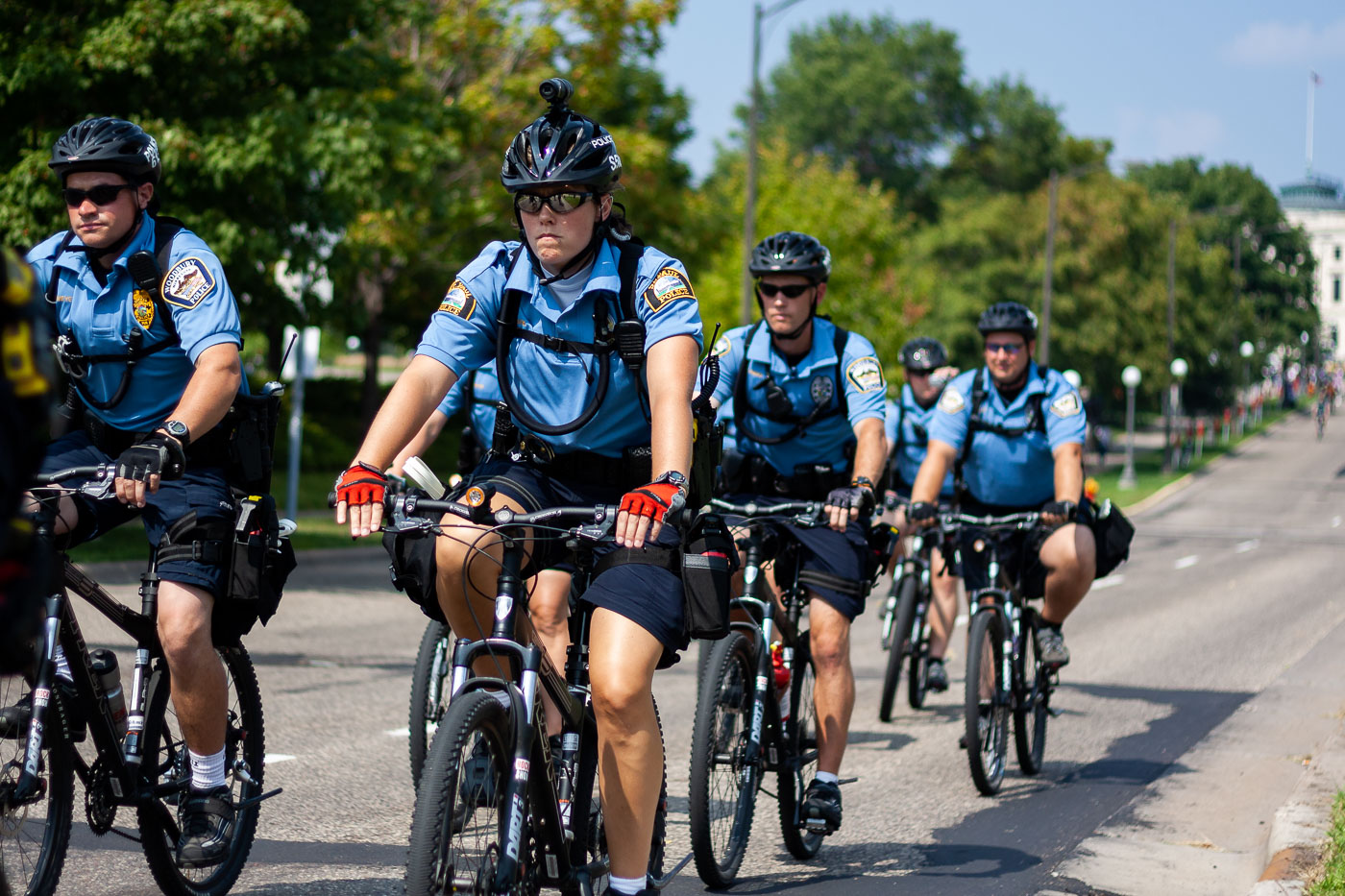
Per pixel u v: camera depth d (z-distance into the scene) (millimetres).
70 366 5539
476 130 33562
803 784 7137
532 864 4590
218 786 5594
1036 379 9078
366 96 23234
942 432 9172
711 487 5008
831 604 6855
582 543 4816
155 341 5496
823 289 7461
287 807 7641
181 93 21594
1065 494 8836
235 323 5414
